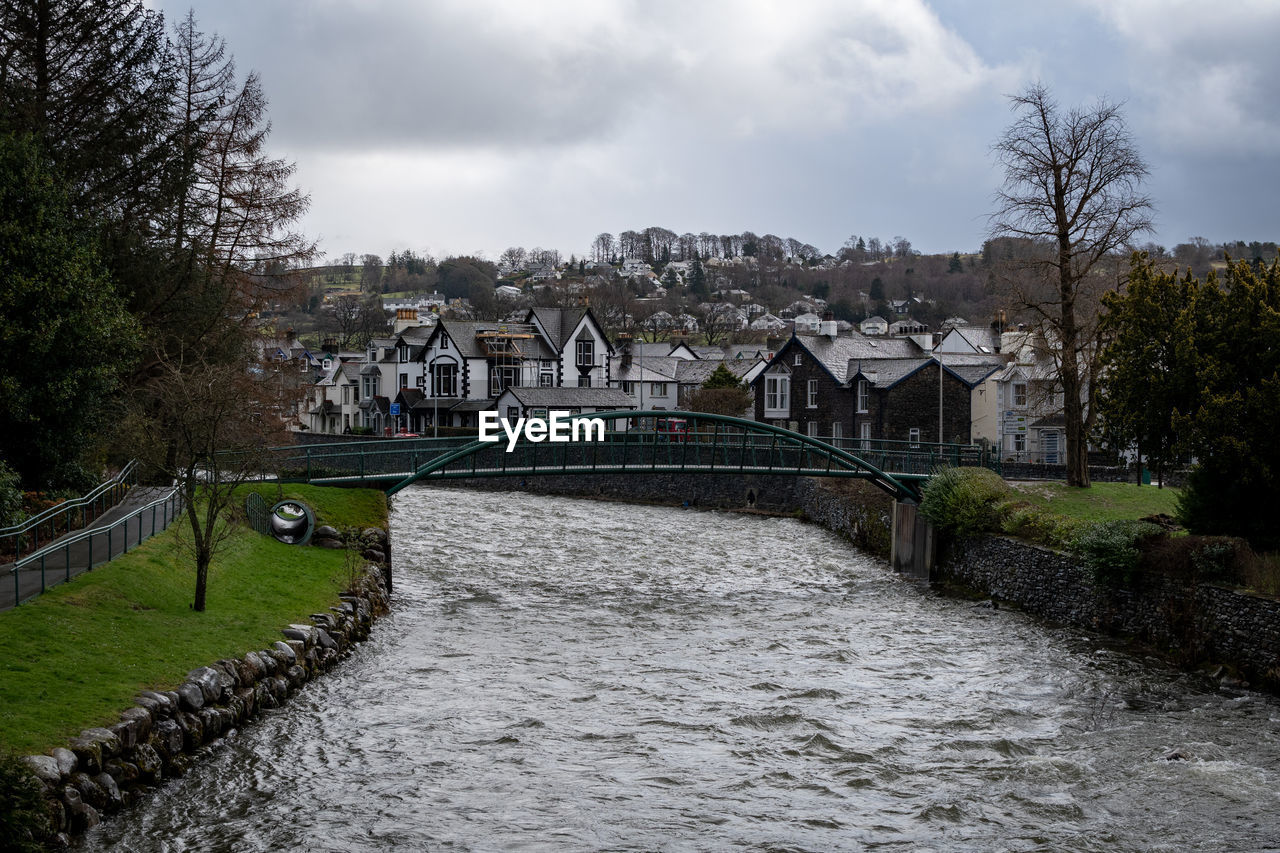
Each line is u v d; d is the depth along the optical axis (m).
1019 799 19.84
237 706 22.14
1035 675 28.89
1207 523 32.19
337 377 118.06
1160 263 40.72
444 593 39.50
